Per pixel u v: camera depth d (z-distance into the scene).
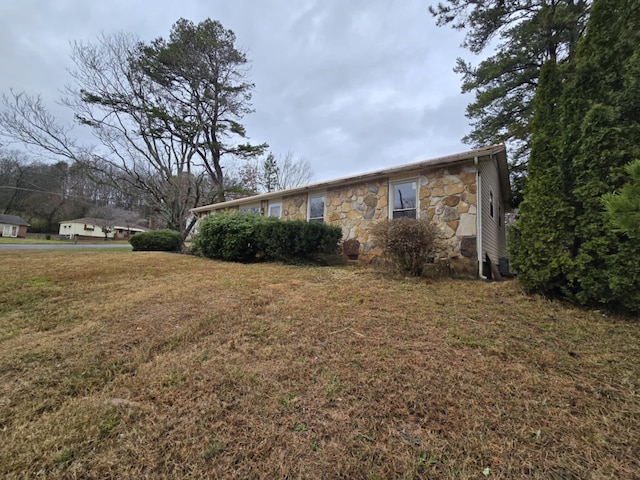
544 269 3.89
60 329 3.20
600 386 2.07
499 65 9.90
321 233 7.30
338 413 1.85
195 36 15.92
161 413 1.87
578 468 1.44
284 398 2.00
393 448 1.57
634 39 3.51
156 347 2.79
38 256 9.05
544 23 8.34
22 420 1.81
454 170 6.19
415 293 4.38
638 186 1.72
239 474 1.44
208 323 3.32
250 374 2.29
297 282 5.20
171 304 3.99
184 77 16.22
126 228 39.44
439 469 1.45
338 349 2.67
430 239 5.39
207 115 17.55
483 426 1.71
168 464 1.50
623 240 3.35
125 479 1.41
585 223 3.62
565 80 4.84
